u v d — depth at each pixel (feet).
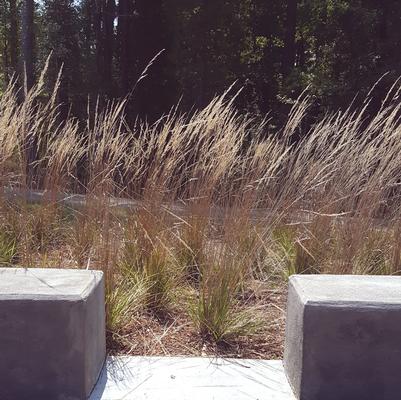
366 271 17.40
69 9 74.90
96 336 12.11
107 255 14.67
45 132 20.22
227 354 13.70
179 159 16.79
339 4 54.39
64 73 71.92
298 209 17.90
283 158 17.89
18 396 11.27
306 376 11.50
